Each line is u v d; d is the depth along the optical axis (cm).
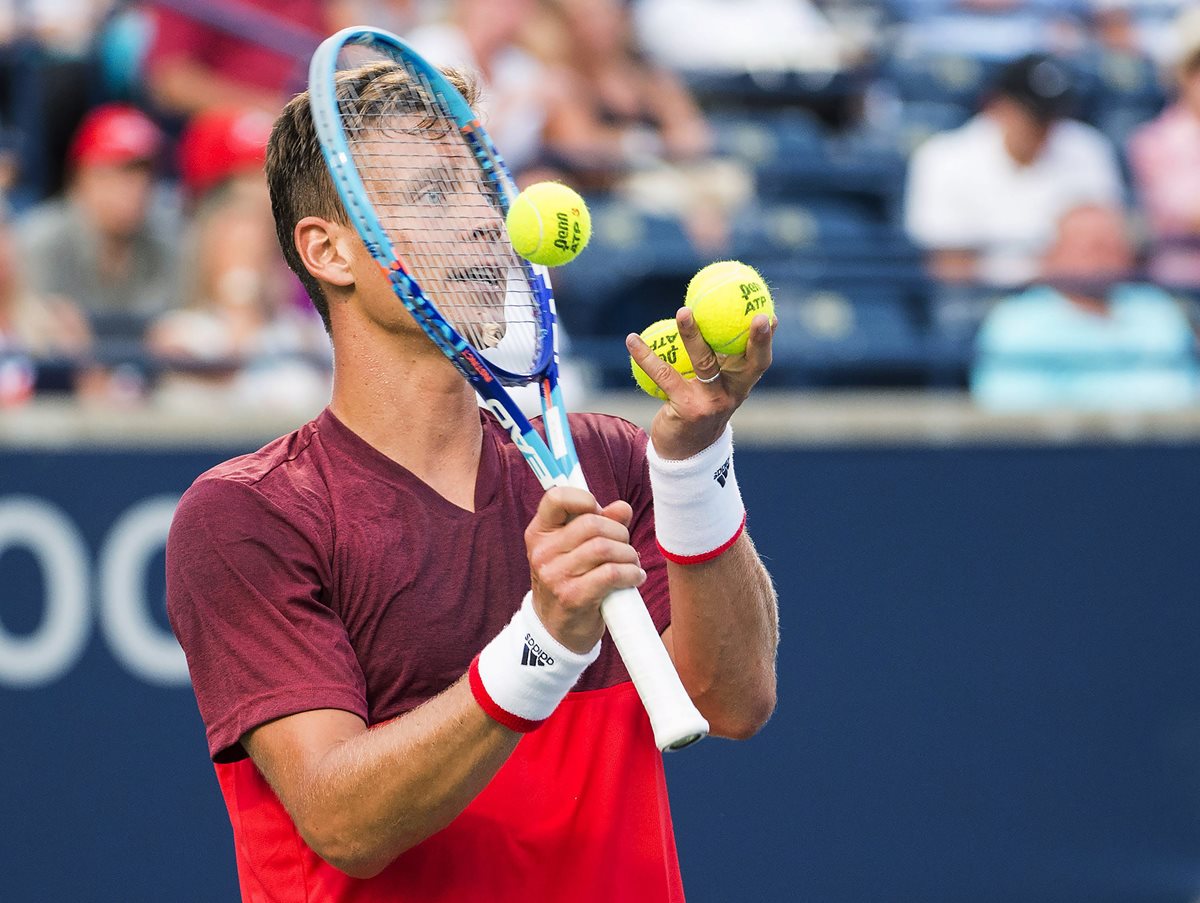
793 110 1747
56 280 1243
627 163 1452
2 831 1090
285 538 492
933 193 1567
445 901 499
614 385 1378
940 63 1831
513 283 564
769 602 542
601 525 447
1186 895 1320
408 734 451
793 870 1234
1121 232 1475
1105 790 1313
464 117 546
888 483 1290
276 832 507
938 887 1266
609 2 1577
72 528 1119
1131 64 1900
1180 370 1448
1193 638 1341
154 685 1126
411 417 518
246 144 1293
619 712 527
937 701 1281
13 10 1401
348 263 517
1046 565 1317
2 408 1124
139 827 1112
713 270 484
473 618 504
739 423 1266
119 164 1246
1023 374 1422
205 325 1246
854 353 1374
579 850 513
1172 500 1348
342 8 1530
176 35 1418
